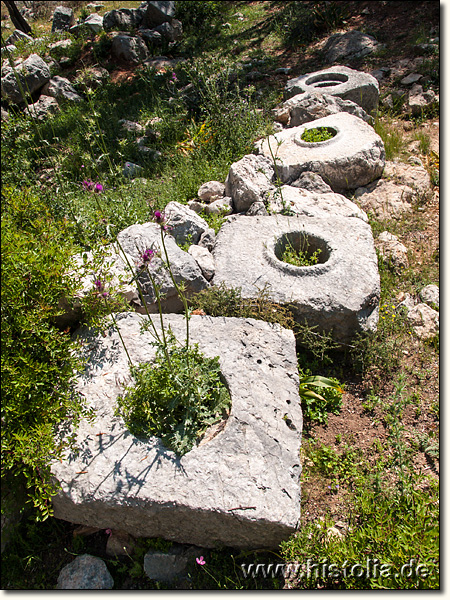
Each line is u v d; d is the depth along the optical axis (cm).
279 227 546
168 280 457
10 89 1086
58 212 544
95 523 334
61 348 386
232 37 1364
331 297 458
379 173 695
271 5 1509
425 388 438
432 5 1148
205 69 965
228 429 344
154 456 331
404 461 367
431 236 607
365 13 1226
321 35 1227
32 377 356
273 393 371
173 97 1005
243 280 482
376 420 417
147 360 391
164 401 352
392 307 505
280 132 757
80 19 1585
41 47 1377
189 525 319
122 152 812
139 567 330
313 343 454
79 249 449
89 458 333
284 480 324
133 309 434
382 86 945
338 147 682
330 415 427
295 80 968
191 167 732
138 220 570
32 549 349
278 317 439
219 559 334
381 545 310
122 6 1808
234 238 535
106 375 382
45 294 394
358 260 501
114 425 351
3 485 348
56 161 655
